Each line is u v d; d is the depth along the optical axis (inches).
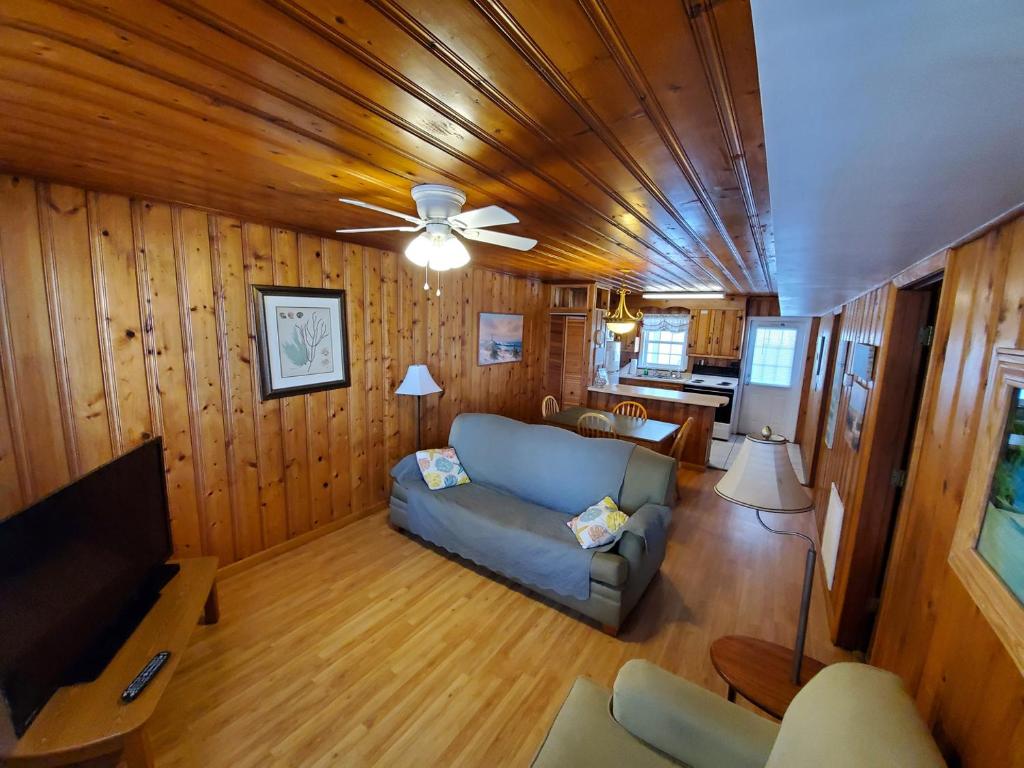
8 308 75.9
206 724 73.7
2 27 33.9
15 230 75.7
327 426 134.5
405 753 70.0
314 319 125.7
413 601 106.4
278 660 87.4
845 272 90.0
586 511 109.5
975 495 42.9
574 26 33.2
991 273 49.3
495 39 35.3
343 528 141.8
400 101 46.1
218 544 111.3
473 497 126.9
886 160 32.8
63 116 50.7
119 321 89.3
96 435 87.7
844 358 139.4
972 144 28.4
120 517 73.5
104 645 67.2
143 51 37.8
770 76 23.7
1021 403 37.3
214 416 107.1
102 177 75.1
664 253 128.6
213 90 44.5
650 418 215.9
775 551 135.1
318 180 74.2
